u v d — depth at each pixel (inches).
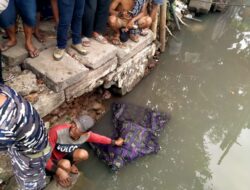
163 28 223.6
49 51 152.2
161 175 158.6
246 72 243.8
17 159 89.0
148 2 188.5
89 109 174.4
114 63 171.3
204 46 264.8
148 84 213.3
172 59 240.7
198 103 206.8
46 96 138.2
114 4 173.8
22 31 156.1
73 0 133.3
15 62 142.0
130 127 165.2
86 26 159.9
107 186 151.3
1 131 70.6
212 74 235.1
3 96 70.1
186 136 181.0
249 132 194.9
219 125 194.5
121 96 193.9
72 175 140.4
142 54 196.9
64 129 131.9
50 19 171.8
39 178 100.0
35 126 77.6
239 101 214.4
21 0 128.4
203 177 161.0
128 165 158.6
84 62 154.3
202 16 303.7
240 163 172.6
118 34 179.0
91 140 146.9
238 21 317.4
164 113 192.1
